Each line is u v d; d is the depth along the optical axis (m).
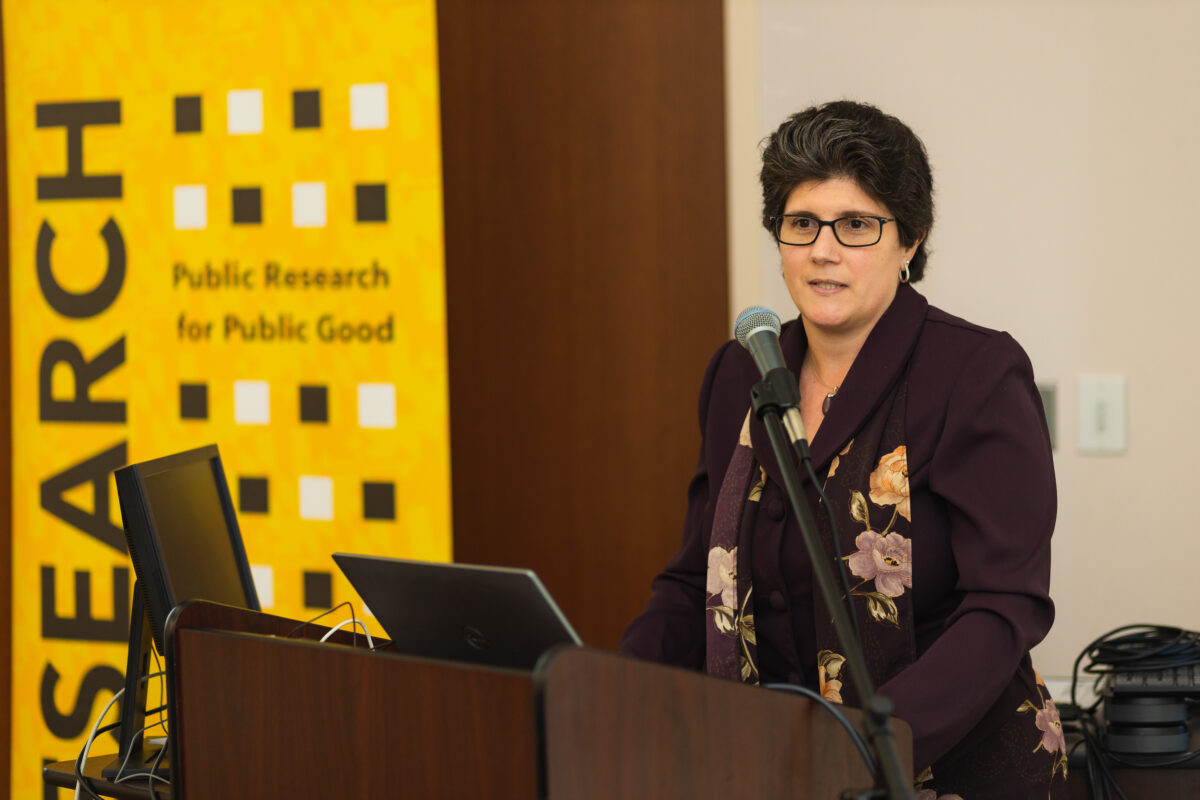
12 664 3.38
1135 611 3.16
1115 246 3.11
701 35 3.55
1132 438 3.13
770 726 1.25
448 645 1.43
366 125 3.08
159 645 1.69
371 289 3.10
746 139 3.34
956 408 1.72
